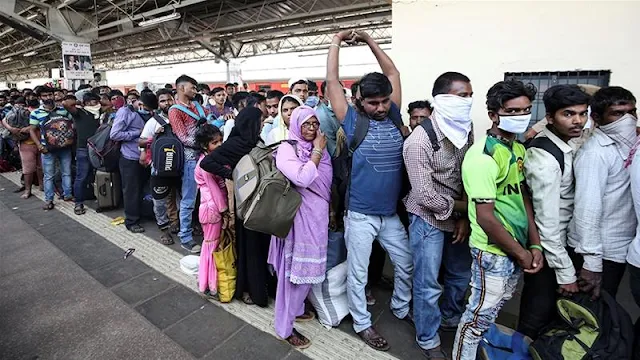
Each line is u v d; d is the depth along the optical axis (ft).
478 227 5.88
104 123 15.07
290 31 45.47
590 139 5.83
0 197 17.43
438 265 6.86
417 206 6.73
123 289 9.46
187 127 11.35
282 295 7.50
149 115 13.60
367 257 7.32
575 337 5.51
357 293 7.42
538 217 5.71
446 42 8.98
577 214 5.73
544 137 5.78
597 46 7.39
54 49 68.95
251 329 7.92
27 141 16.84
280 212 6.64
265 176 6.83
